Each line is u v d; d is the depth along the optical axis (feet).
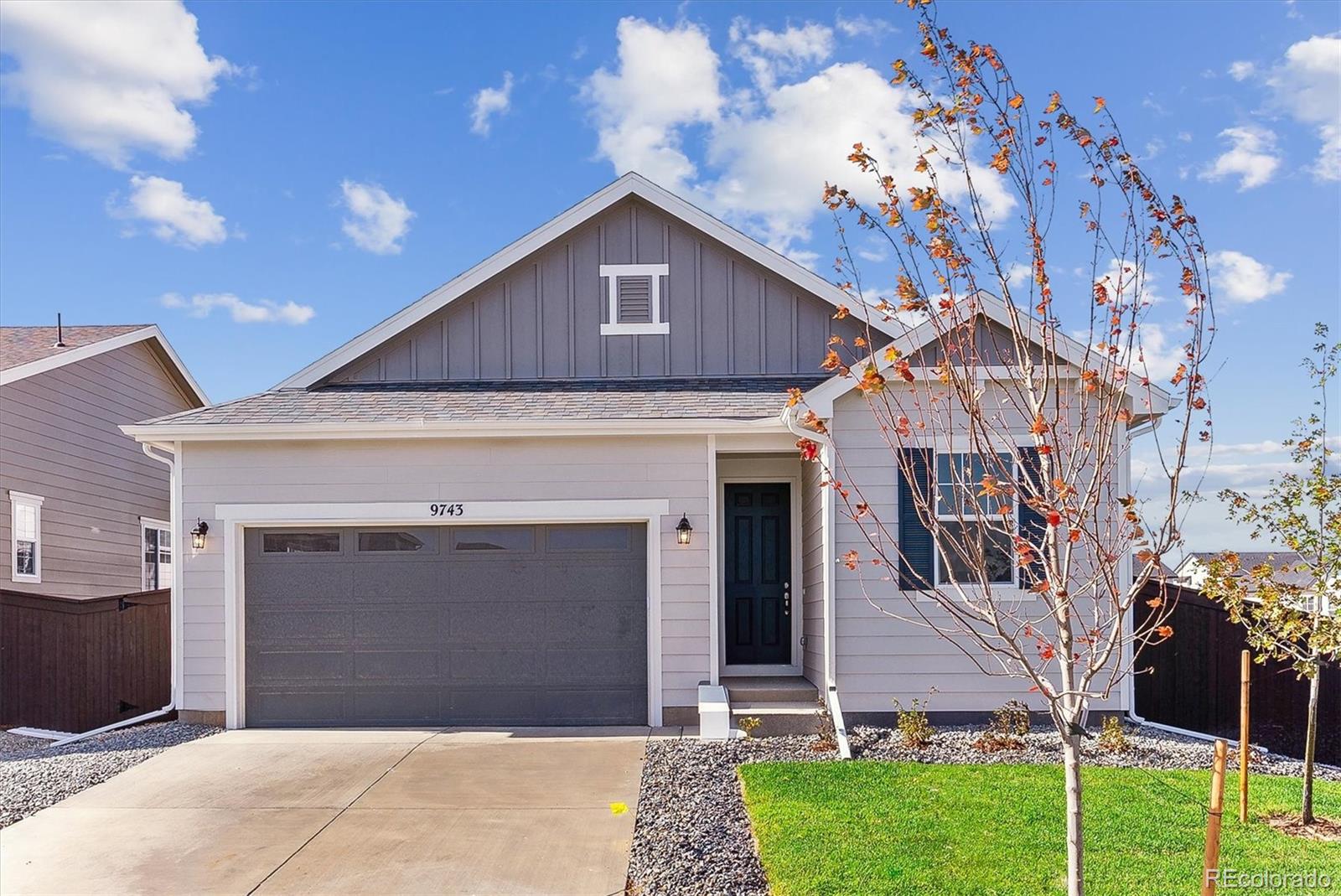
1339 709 34.65
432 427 35.91
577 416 36.50
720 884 19.83
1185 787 26.40
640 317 43.09
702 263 43.27
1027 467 19.88
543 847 22.90
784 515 41.98
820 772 27.78
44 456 52.80
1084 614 30.99
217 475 36.91
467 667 36.58
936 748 31.04
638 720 36.32
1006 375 33.17
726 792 26.50
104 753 32.37
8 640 42.73
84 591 56.59
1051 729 33.76
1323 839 22.33
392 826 24.48
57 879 21.27
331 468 36.86
